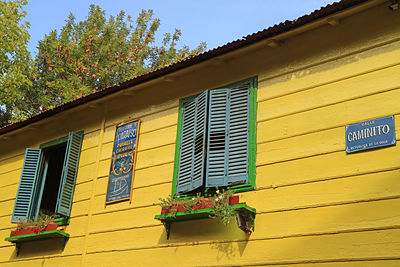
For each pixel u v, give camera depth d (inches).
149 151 360.2
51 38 836.6
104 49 833.5
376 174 250.1
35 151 435.2
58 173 512.1
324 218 258.7
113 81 820.6
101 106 408.5
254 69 321.1
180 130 346.3
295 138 286.0
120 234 347.9
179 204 307.7
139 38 874.1
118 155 377.7
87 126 414.3
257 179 291.7
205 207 293.6
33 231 387.5
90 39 834.8
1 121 754.8
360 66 275.7
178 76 357.7
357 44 281.1
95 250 356.5
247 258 278.1
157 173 346.9
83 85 781.9
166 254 315.6
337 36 290.4
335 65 285.7
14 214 414.9
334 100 278.8
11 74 665.6
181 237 312.3
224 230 293.9
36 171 427.5
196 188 311.1
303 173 275.3
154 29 888.9
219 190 305.4
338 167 263.9
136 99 386.6
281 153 288.2
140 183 354.3
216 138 315.6
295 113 291.6
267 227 277.1
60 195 386.0
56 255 378.9
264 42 310.3
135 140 370.9
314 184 269.0
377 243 237.9
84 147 408.5
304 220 265.3
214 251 293.4
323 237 255.4
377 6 278.5
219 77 337.7
